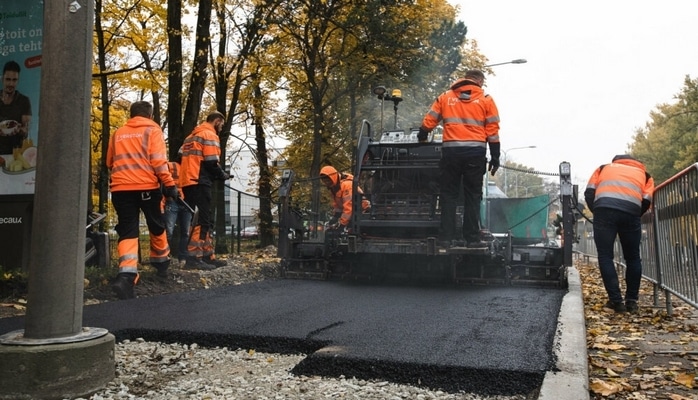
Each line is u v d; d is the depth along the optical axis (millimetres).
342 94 21547
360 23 18016
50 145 3443
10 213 7484
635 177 7676
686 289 6309
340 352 4109
